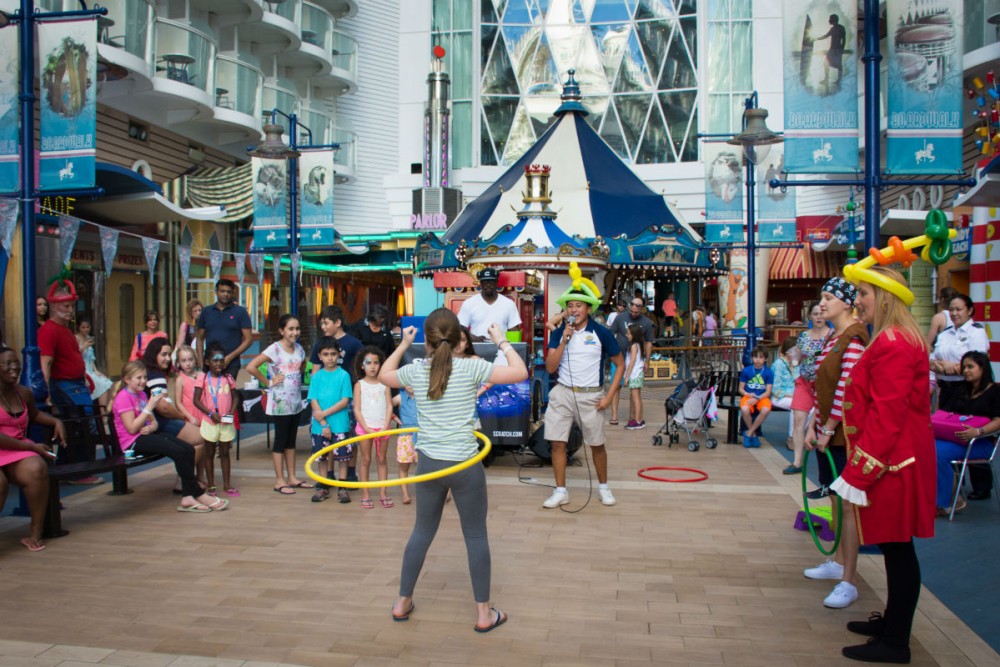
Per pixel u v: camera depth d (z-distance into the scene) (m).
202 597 4.82
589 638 4.23
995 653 4.04
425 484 4.36
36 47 12.37
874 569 5.34
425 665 3.91
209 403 7.30
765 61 28.39
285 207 14.15
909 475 3.88
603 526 6.40
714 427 12.23
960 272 15.71
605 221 16.02
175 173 20.84
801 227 21.92
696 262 16.56
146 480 8.26
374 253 29.14
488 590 4.34
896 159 7.54
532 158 17.58
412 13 29.81
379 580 5.13
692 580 5.12
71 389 7.78
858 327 4.75
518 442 8.61
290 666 3.89
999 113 11.37
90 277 16.33
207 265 20.95
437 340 4.38
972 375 6.86
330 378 7.38
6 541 6.02
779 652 4.07
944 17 7.45
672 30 28.92
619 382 7.02
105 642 4.16
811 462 9.23
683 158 28.88
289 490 7.62
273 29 23.50
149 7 17.53
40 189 7.05
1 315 12.73
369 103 29.47
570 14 29.48
